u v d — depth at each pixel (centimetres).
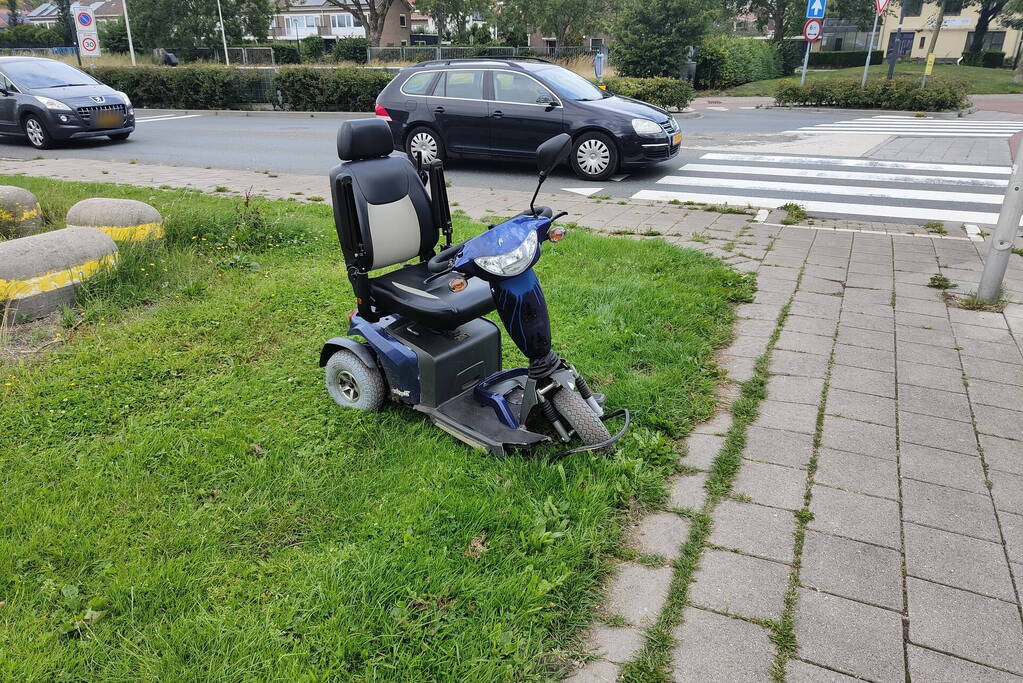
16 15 7500
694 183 1050
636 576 274
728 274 605
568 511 306
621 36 2619
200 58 3275
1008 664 235
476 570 271
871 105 2136
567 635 247
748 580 271
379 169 380
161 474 334
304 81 2170
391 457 349
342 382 400
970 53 4488
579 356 452
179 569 271
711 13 2594
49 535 288
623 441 359
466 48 2908
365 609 250
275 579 269
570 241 705
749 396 409
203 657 233
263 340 490
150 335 494
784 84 2288
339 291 578
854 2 4303
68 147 1427
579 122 1057
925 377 430
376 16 4247
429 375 361
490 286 343
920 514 308
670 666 234
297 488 323
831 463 345
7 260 510
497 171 1170
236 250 686
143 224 653
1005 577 273
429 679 227
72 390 414
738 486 329
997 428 375
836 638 245
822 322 514
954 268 632
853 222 812
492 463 338
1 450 355
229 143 1472
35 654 233
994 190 967
